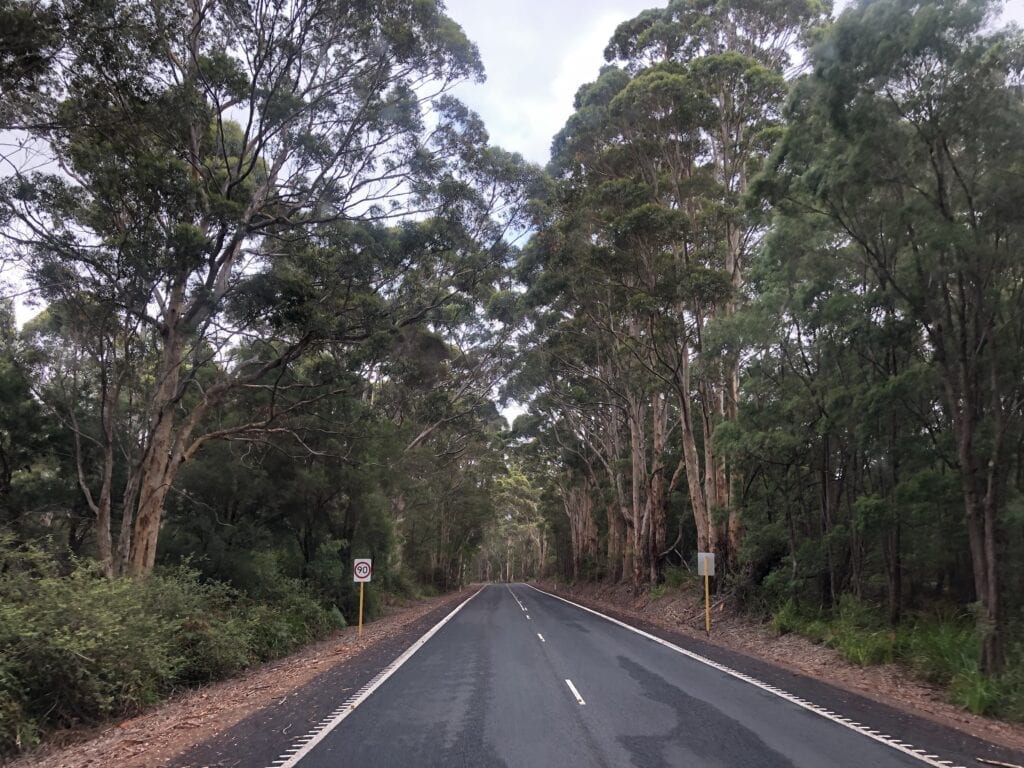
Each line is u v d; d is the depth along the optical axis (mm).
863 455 17891
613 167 26016
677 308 24656
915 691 11859
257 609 19609
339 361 21797
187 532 23281
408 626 25156
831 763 7109
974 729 9211
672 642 18453
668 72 23188
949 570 17516
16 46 10727
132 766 7582
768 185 14086
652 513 34188
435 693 11148
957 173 11594
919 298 13734
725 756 7363
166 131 14945
